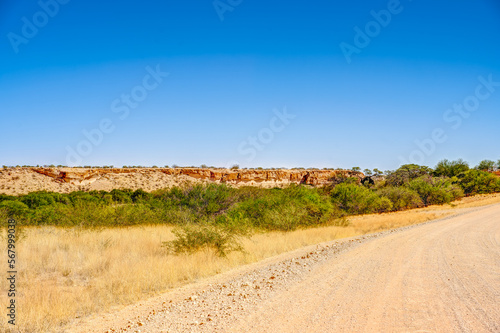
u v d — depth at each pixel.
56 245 12.99
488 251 11.67
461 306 5.69
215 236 12.26
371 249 12.80
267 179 86.62
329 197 38.78
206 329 5.02
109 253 11.59
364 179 71.56
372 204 39.03
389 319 5.14
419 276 8.01
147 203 25.50
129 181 71.12
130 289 7.61
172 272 9.02
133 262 10.27
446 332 4.59
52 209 23.00
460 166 70.25
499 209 32.91
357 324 4.96
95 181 68.88
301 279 8.12
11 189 56.16
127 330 5.18
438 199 46.66
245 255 12.16
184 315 5.79
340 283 7.56
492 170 93.44
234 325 5.12
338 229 22.11
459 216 27.94
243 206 24.48
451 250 11.98
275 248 14.48
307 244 16.67
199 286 8.20
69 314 6.16
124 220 20.97
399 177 59.72
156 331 5.06
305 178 89.44
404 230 20.12
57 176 66.31
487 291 6.60
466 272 8.35
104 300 6.96
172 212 23.23
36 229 17.73
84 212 20.73
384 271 8.69
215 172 82.44
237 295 6.92
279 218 21.39
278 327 4.95
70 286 8.43
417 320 5.07
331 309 5.70
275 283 7.81
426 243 13.92
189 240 12.26
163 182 73.75
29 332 5.31
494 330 4.63
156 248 12.99
